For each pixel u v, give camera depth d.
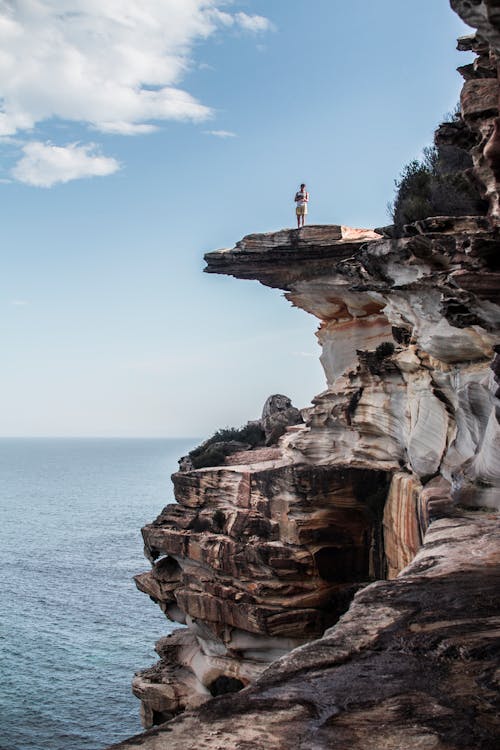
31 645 65.12
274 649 32.16
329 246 32.84
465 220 13.40
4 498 196.62
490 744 5.61
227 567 32.94
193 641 36.94
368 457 32.59
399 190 20.97
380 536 31.02
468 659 7.40
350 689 6.71
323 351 38.81
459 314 13.26
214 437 50.66
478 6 7.67
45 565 100.00
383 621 8.74
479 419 18.38
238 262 34.34
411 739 5.70
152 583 38.16
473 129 11.59
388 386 29.50
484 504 17.14
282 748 5.57
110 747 5.67
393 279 18.06
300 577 31.58
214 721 6.07
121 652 63.50
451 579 10.68
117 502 184.88
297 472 32.00
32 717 49.84
